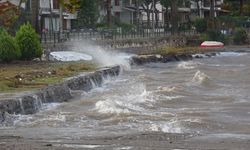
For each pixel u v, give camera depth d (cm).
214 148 1714
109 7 9294
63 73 3594
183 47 8250
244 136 1978
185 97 3112
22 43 4419
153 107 2723
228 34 9394
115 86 3678
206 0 13725
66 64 4266
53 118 2394
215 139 1900
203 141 1853
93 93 3269
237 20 10631
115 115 2427
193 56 6794
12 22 6141
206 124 2242
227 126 2227
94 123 2284
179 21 11325
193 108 2730
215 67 5406
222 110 2658
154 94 3138
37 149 1702
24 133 2059
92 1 8869
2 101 2370
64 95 2962
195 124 2228
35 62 4375
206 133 2050
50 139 1908
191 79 4041
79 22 8894
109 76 4069
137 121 2297
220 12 12938
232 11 12338
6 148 1722
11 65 4081
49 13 8969
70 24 9750
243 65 5722
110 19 9244
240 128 2188
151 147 1722
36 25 5194
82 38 6419
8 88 2845
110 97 2978
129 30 7938
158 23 11425
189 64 5634
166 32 9338
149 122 2269
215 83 3872
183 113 2525
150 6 12494
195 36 9162
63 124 2273
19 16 6381
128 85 3722
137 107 2672
